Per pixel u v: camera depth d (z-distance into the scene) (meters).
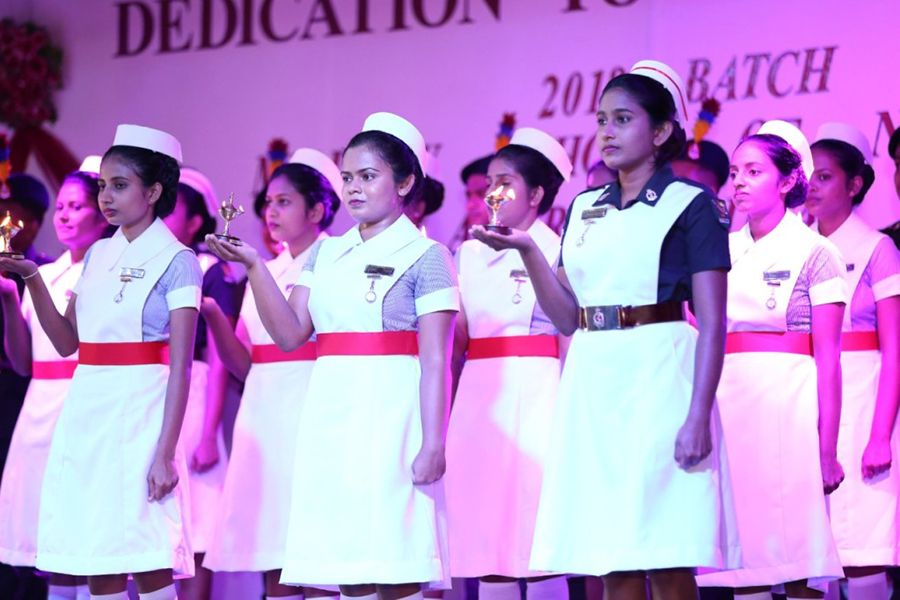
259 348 10.18
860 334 9.58
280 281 10.48
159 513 8.34
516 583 9.46
